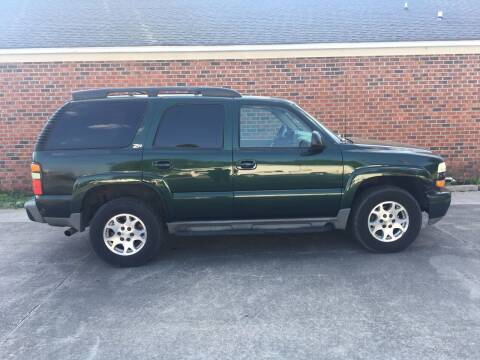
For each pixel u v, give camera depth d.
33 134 8.68
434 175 4.89
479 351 2.97
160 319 3.52
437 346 3.04
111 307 3.76
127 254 4.68
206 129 4.71
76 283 4.32
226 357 2.96
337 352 2.99
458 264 4.57
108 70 8.59
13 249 5.47
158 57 8.59
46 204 4.59
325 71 8.73
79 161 4.56
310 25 9.73
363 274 4.35
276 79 8.73
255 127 4.78
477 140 9.02
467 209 7.00
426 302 3.71
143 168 4.59
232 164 4.64
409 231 4.87
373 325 3.34
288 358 2.93
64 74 8.55
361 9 11.09
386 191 4.79
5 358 3.00
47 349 3.11
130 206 4.61
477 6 11.02
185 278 4.38
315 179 4.72
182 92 5.35
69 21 10.00
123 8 11.29
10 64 8.46
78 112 4.70
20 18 10.20
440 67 8.77
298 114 4.81
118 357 2.99
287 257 4.92
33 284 4.32
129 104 4.73
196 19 10.35
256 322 3.43
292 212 4.80
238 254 5.07
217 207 4.71
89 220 4.89
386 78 8.77
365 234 4.86
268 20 10.24
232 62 8.67
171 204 4.66
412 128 8.94
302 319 3.46
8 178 8.79
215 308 3.70
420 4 11.40
